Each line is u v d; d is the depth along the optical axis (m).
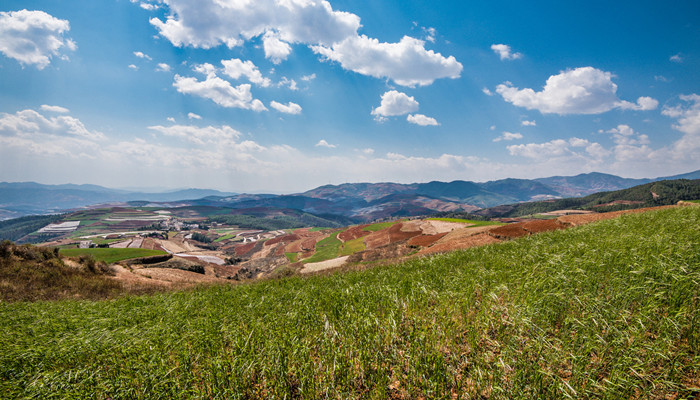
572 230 16.27
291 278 16.48
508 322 5.38
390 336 5.72
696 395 3.79
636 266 6.65
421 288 7.84
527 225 36.97
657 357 4.32
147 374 5.06
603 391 3.83
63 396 4.75
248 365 5.14
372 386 4.71
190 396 4.70
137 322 8.76
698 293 5.22
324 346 5.57
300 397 4.79
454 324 5.85
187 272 48.91
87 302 13.59
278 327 6.68
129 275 34.47
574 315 5.50
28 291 19.84
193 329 7.25
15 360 5.78
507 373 4.43
